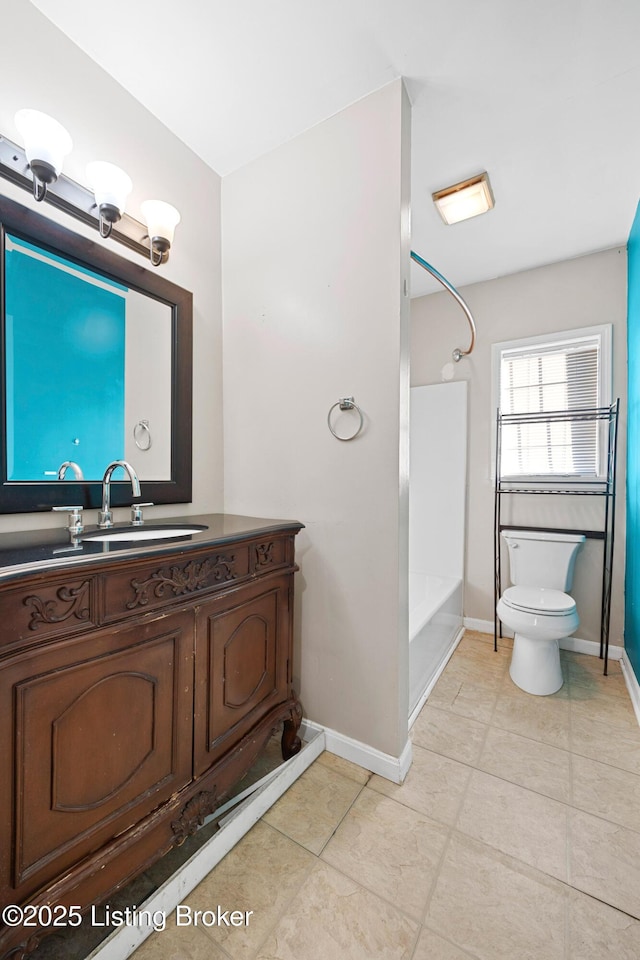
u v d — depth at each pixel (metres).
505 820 1.23
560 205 1.97
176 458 1.61
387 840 1.16
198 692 1.08
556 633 1.91
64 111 1.22
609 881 1.04
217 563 1.14
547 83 1.35
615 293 2.33
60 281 1.22
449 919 0.95
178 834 0.99
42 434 1.17
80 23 1.19
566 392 2.51
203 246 1.73
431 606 2.17
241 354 1.77
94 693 0.84
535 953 0.88
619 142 1.59
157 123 1.52
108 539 1.09
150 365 1.50
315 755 1.50
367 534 1.44
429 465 2.89
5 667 0.69
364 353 1.43
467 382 2.77
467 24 1.17
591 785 1.38
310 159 1.55
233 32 1.21
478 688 2.02
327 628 1.53
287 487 1.63
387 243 1.38
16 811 0.72
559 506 2.50
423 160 1.70
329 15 1.16
